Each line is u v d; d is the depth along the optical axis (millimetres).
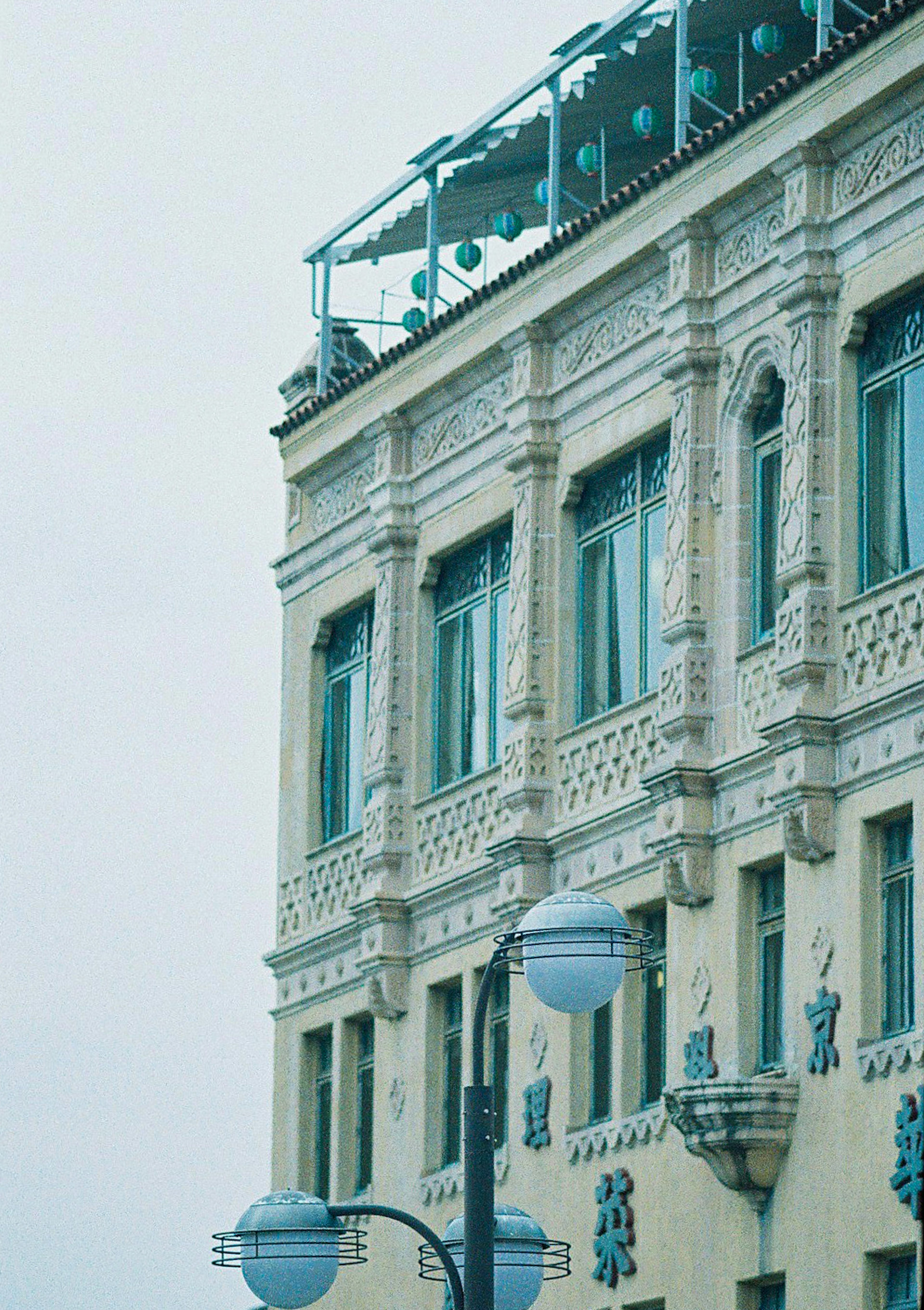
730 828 71188
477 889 82562
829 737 67625
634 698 77125
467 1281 40219
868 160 68375
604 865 76875
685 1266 71062
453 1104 84250
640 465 77938
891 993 65625
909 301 67500
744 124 71812
